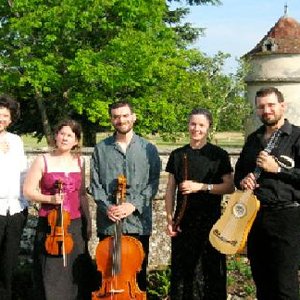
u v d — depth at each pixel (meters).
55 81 16.22
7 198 4.71
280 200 4.06
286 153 4.10
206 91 17.08
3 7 17.25
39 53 16.75
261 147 4.24
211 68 17.09
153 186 4.69
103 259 4.49
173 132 18.30
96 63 15.91
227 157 4.54
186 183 4.38
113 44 15.80
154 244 6.64
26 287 5.61
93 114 16.27
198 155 4.50
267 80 23.44
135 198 4.59
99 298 4.47
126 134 4.67
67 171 4.64
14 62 16.38
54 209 4.61
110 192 4.62
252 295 5.54
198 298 4.45
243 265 6.06
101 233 4.68
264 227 4.14
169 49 16.94
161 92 17.73
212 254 4.45
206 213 4.45
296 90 23.36
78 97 16.41
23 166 4.83
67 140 4.62
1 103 4.66
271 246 4.13
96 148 4.71
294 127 4.18
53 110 19.31
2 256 4.79
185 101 17.47
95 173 4.68
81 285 4.68
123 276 4.45
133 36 15.90
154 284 5.75
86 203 4.83
